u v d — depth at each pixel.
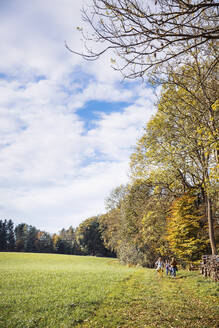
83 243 85.38
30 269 27.31
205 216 22.98
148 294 11.89
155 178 22.72
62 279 17.22
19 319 7.75
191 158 13.95
